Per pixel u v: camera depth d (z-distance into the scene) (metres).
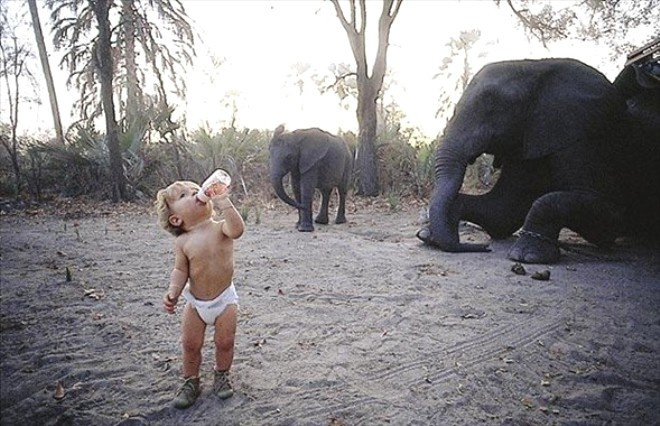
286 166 9.19
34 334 4.29
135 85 15.59
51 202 12.73
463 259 7.08
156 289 5.54
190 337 3.21
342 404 3.28
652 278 6.18
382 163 15.82
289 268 6.51
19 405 3.22
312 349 4.07
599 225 7.14
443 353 4.04
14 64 13.62
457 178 7.64
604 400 3.40
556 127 7.29
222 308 3.21
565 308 5.08
